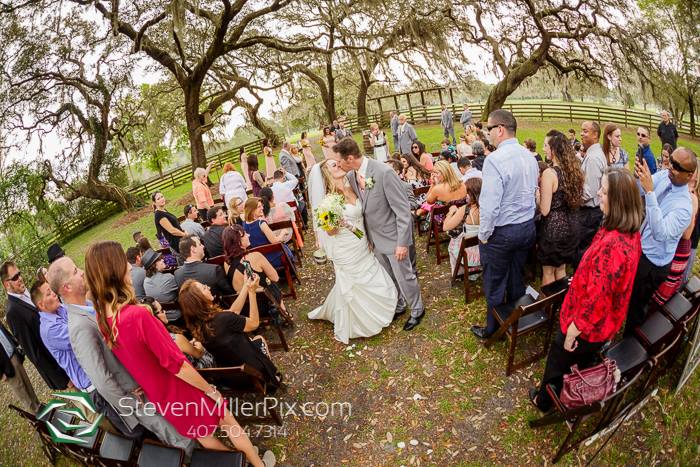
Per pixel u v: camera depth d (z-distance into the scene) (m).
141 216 19.91
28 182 17.95
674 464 3.11
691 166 3.15
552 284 4.11
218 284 4.51
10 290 4.25
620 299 2.87
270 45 19.59
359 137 24.98
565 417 3.01
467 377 4.15
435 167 5.52
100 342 2.88
